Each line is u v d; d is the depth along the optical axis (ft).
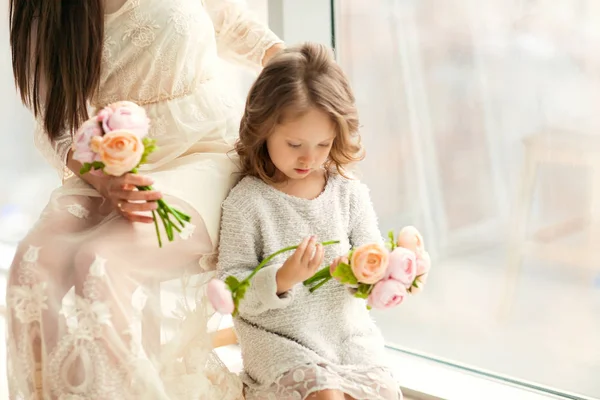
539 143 6.19
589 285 6.07
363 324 5.17
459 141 6.65
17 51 5.29
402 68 6.83
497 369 6.51
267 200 5.05
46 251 4.65
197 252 5.00
